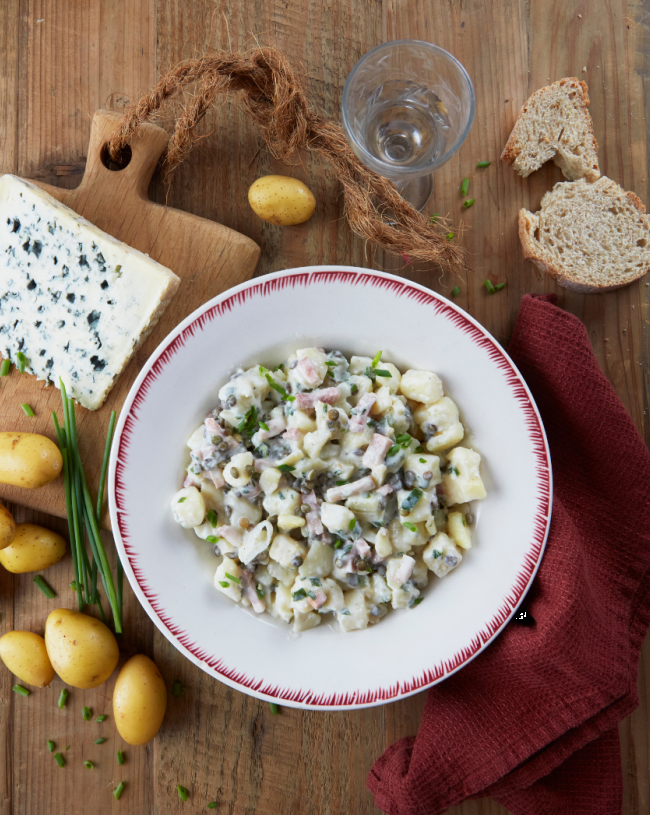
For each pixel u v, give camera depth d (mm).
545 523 534
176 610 542
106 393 577
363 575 545
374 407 542
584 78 601
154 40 596
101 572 581
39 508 586
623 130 602
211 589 551
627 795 596
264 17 596
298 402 535
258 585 552
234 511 542
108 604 603
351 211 569
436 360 549
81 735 607
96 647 573
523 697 555
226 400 538
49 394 589
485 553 545
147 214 585
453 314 535
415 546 547
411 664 541
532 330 567
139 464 538
